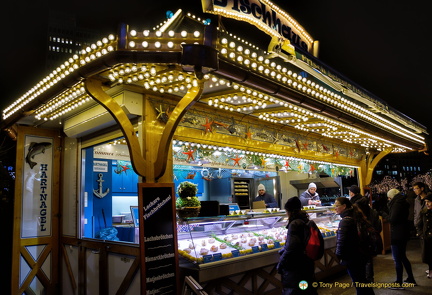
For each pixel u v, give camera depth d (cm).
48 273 657
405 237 640
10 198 1158
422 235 700
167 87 465
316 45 617
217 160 805
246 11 438
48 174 679
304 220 426
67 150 684
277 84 447
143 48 333
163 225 450
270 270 560
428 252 686
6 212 1110
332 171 1115
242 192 1052
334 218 887
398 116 791
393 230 647
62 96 495
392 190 673
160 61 336
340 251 474
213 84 472
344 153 1054
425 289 623
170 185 472
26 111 536
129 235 525
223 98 527
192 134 559
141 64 374
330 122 712
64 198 675
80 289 594
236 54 375
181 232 550
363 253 469
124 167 828
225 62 369
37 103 498
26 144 657
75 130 614
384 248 998
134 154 443
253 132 693
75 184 649
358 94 600
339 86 554
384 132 817
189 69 333
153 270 426
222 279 478
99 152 690
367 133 769
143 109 485
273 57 420
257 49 402
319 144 924
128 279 479
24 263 630
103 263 541
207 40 330
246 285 516
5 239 1001
